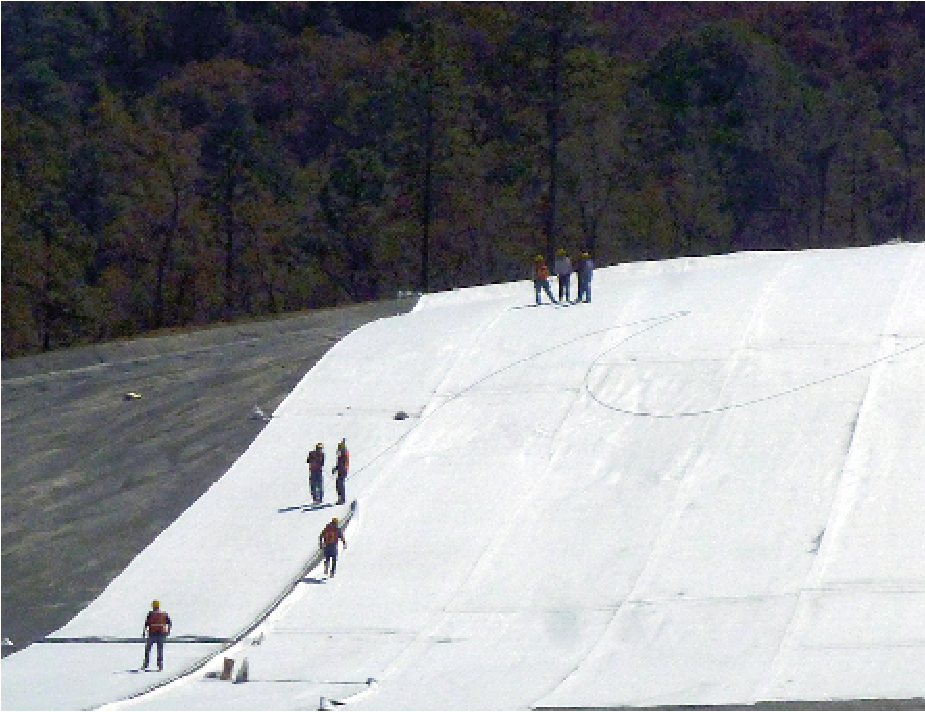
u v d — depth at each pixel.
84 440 58.66
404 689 38.09
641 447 49.28
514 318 61.75
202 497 52.47
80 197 108.44
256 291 109.19
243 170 111.69
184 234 107.62
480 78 132.00
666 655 38.47
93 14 165.50
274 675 40.41
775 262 63.69
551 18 112.56
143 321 106.94
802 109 127.19
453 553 46.16
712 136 124.19
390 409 55.97
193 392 62.44
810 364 51.41
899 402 48.19
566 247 115.75
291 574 46.47
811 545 42.38
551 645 40.28
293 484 52.19
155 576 47.72
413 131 109.44
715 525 44.44
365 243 110.00
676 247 117.31
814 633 38.25
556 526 46.34
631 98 127.69
